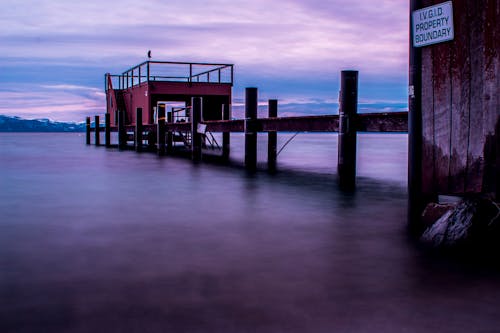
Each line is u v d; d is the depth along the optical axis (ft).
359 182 29.71
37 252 12.78
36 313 8.45
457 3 14.35
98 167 41.45
